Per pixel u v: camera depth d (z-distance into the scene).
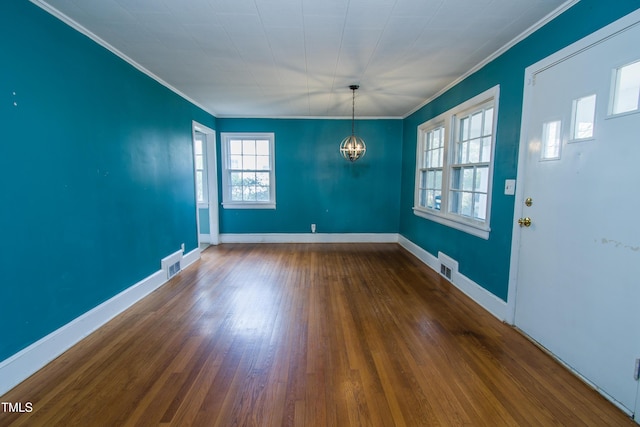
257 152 5.84
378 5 2.01
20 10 1.84
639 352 1.54
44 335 2.04
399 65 3.09
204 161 5.78
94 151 2.49
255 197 5.94
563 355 2.02
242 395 1.75
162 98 3.62
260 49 2.71
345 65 3.10
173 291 3.37
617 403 1.66
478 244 3.07
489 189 2.87
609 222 1.69
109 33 2.42
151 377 1.90
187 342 2.31
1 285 1.75
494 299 2.77
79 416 1.58
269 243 5.92
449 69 3.21
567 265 1.98
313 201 5.93
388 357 2.12
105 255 2.64
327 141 5.81
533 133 2.30
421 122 4.79
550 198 2.13
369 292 3.35
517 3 1.98
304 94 4.19
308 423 1.55
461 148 3.60
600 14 1.75
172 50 2.74
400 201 5.93
